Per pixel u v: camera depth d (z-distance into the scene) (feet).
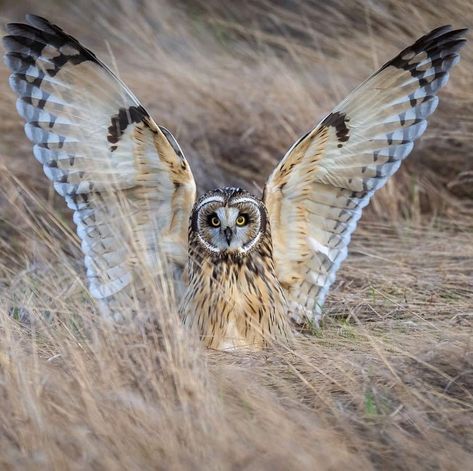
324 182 44.98
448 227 57.31
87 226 44.75
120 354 36.37
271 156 62.54
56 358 38.93
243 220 44.14
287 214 45.55
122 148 43.60
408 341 40.96
